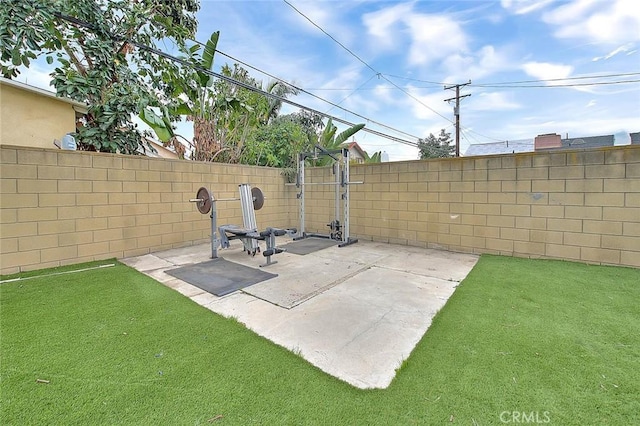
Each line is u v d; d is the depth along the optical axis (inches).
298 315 99.9
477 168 191.6
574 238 161.3
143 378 65.3
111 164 177.5
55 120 252.4
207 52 269.0
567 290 118.4
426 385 62.6
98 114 199.2
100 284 130.6
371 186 241.8
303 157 258.7
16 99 233.1
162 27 212.1
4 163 140.5
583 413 54.2
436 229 210.5
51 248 155.9
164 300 112.4
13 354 74.3
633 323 89.2
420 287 127.4
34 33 147.6
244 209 196.5
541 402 57.1
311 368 69.3
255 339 83.2
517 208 178.2
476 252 194.2
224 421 53.1
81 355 74.3
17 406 56.3
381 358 73.4
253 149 343.9
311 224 290.2
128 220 186.1
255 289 126.3
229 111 316.2
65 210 160.1
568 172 161.5
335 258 184.1
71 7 173.0
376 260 178.2
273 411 55.5
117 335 84.8
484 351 75.4
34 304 106.8
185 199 217.6
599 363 69.2
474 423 52.1
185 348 78.1
